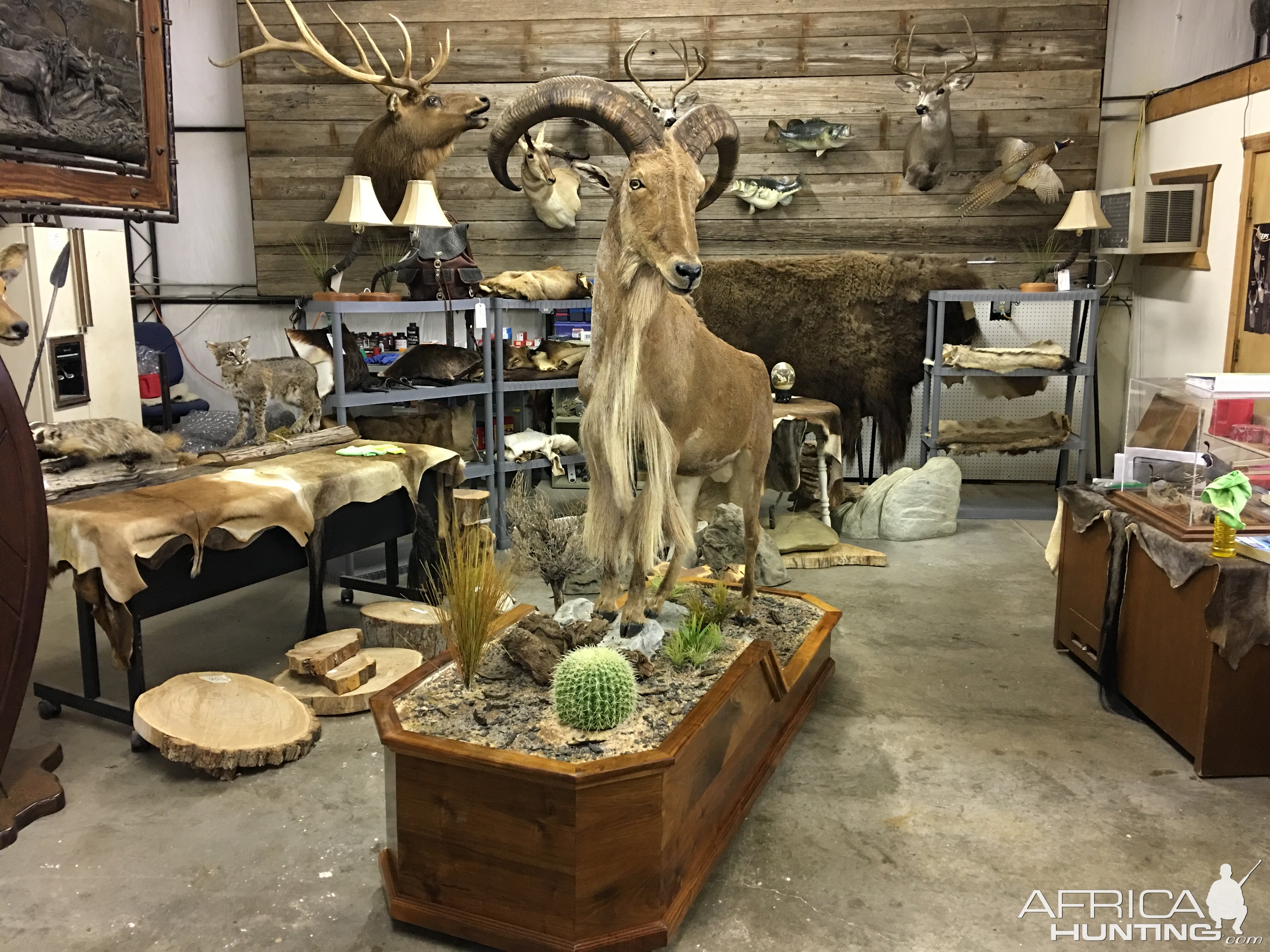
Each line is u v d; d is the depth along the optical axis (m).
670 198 2.40
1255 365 5.45
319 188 6.81
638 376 2.55
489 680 2.68
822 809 2.79
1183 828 2.70
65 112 4.86
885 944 2.21
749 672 2.67
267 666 3.85
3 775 2.86
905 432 6.73
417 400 5.16
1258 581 2.82
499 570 3.17
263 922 2.30
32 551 2.66
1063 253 6.84
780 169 6.79
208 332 7.22
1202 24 6.16
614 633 2.96
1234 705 2.92
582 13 6.64
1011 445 6.22
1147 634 3.29
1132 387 3.71
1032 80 6.64
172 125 5.69
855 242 6.89
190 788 2.92
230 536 3.23
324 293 4.96
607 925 2.13
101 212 5.20
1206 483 3.15
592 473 2.73
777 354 6.63
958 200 6.80
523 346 5.78
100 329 4.85
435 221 5.24
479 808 2.14
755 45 6.65
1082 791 2.90
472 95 5.97
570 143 6.77
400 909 2.27
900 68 6.34
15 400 2.61
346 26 5.88
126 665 3.06
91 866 2.52
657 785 2.10
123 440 3.47
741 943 2.21
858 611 4.55
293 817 2.76
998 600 4.71
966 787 2.92
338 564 5.29
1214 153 5.95
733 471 3.23
